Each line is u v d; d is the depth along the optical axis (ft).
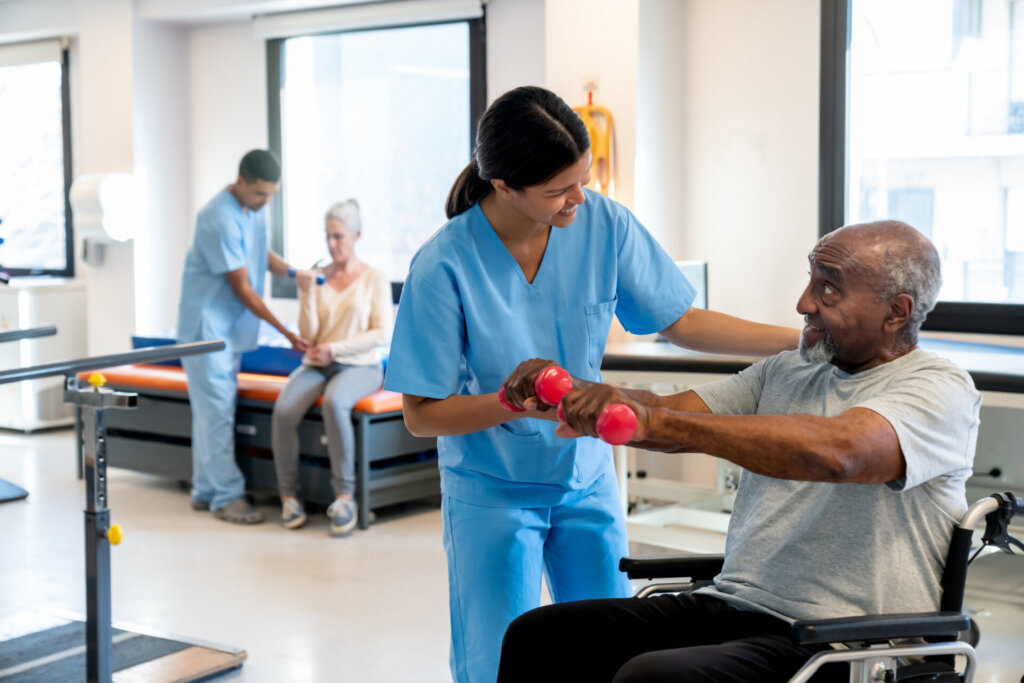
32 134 22.25
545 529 6.57
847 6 12.54
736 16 13.60
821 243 5.41
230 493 14.88
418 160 17.70
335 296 14.58
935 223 12.34
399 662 9.84
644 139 13.42
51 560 12.95
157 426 16.02
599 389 4.77
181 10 19.04
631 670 4.94
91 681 8.65
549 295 6.36
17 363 20.34
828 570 5.27
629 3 13.15
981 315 11.87
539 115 5.43
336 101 18.48
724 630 5.56
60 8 20.63
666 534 11.02
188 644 9.94
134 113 19.65
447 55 17.20
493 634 6.38
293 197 19.15
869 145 12.68
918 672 5.00
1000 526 5.27
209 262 14.49
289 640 10.37
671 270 6.80
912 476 4.87
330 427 13.98
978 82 11.88
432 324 6.10
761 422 4.71
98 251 20.20
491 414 5.83
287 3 17.98
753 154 13.62
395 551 13.30
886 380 5.32
